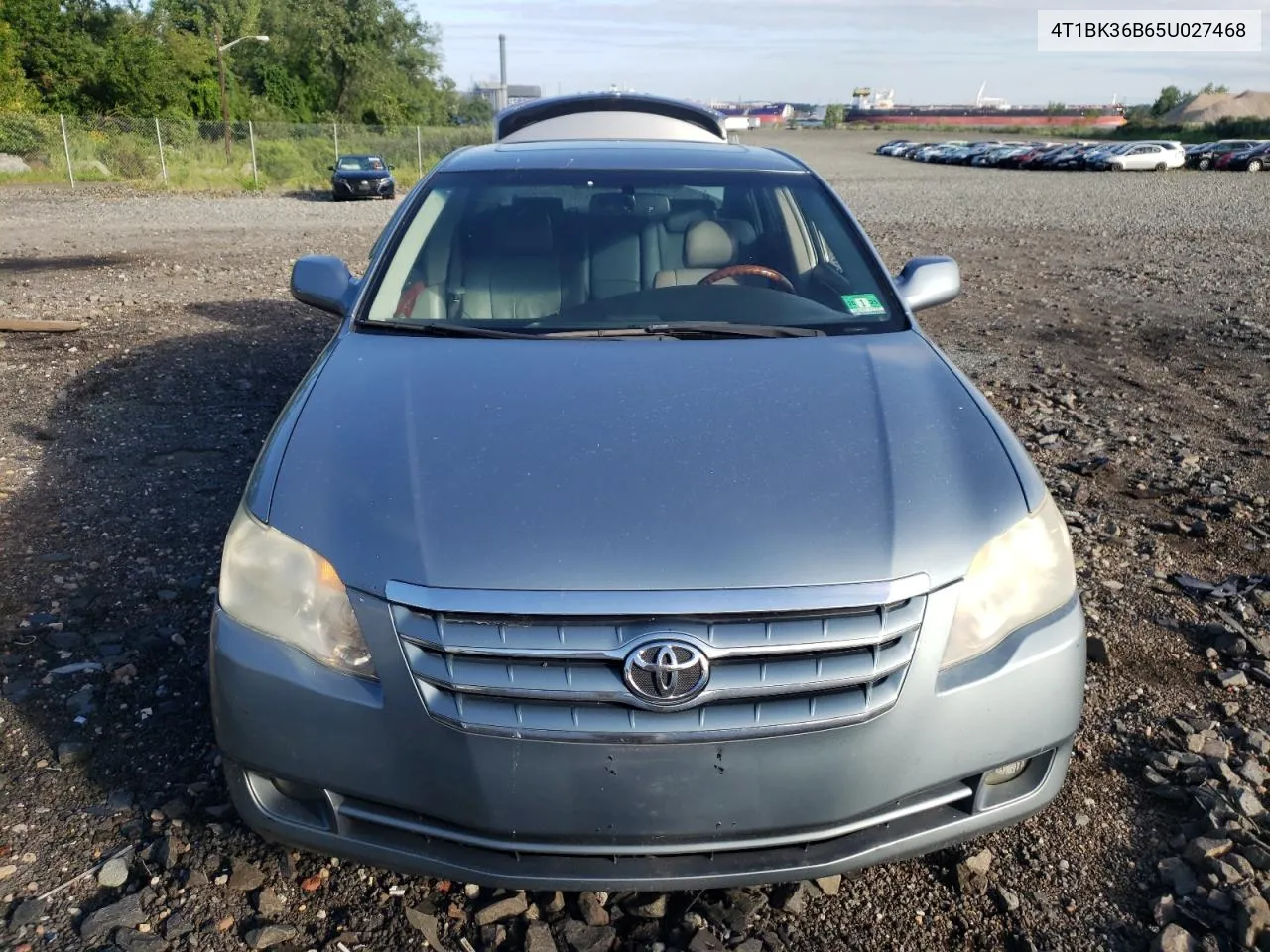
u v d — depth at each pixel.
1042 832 2.51
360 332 3.01
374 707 1.98
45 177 29.95
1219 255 13.57
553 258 3.33
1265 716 2.97
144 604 3.57
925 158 57.09
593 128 6.33
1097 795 2.63
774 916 2.26
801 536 2.04
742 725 1.91
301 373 6.68
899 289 3.43
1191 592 3.73
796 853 2.01
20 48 38.00
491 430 2.34
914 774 2.01
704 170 3.71
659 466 2.20
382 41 56.25
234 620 2.12
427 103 59.28
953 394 2.60
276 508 2.19
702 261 3.38
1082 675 2.20
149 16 45.34
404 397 2.51
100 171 30.86
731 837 1.97
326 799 2.07
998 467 2.32
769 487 2.15
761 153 3.97
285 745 2.04
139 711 2.95
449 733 1.94
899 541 2.05
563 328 3.03
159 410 5.82
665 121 6.38
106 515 4.35
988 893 2.31
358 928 2.21
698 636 1.91
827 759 1.94
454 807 1.97
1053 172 43.47
